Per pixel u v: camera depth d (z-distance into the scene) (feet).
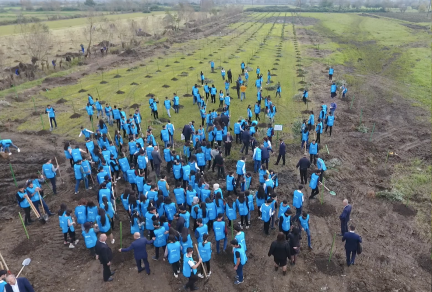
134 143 59.88
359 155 65.46
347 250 36.58
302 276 36.52
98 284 35.70
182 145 70.74
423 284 35.35
